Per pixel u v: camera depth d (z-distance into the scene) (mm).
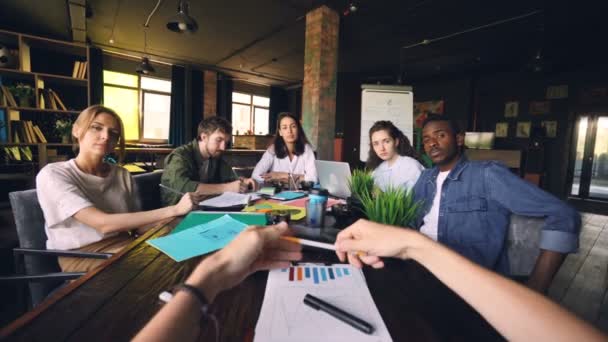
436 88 7797
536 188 1016
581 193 6031
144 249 806
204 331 454
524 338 292
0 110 3799
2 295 1611
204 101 7996
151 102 7449
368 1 3861
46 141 4383
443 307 548
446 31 4875
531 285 974
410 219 917
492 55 5980
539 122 6418
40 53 5121
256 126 9859
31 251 1007
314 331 444
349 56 6320
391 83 8094
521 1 3787
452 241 1222
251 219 1104
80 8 4047
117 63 6773
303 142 2619
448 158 1294
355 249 483
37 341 424
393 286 628
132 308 521
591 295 2041
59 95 5422
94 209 1103
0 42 4262
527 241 1066
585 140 5922
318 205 991
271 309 500
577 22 4359
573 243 930
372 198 1116
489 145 6648
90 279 631
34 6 4016
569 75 6008
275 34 5230
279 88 10039
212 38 5555
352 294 557
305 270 661
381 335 442
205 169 1977
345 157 8422
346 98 8367
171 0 4070
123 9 4391
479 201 1169
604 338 269
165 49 6273
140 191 1649
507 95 6824
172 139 7555
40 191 1114
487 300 323
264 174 2443
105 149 1314
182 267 699
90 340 430
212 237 900
